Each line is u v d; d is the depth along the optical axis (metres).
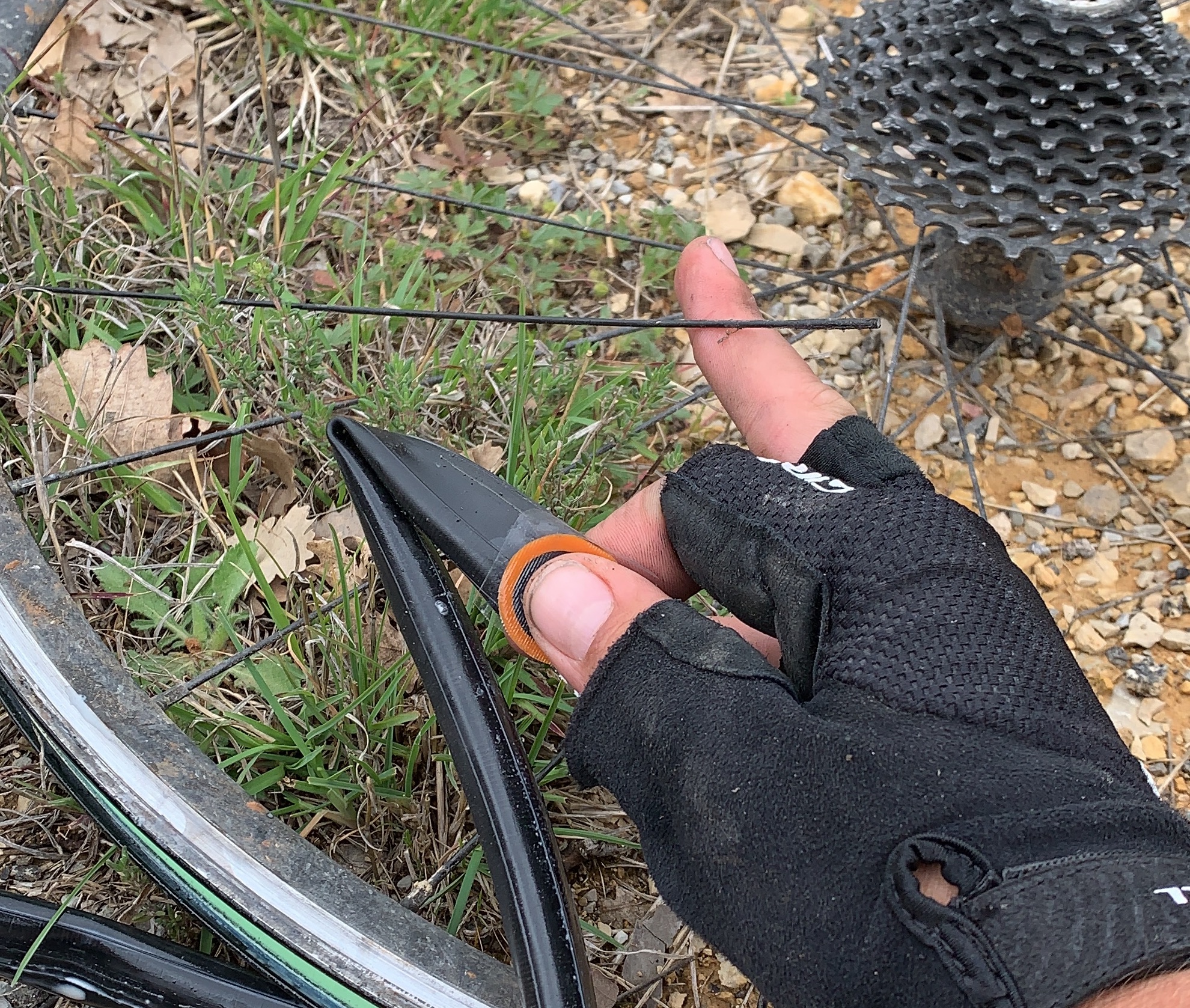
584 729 0.97
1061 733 0.87
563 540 1.05
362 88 2.04
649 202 1.99
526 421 1.62
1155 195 1.44
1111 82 1.30
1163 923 0.70
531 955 0.95
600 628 0.99
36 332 1.64
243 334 1.59
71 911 1.16
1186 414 1.80
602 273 1.89
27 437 1.56
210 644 1.43
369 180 1.90
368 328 1.69
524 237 1.91
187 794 1.11
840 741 0.84
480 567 1.06
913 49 1.42
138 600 1.44
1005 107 1.33
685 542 1.11
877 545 0.97
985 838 0.76
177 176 1.71
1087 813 0.77
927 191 1.36
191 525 1.54
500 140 2.05
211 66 2.03
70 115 1.80
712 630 0.97
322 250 1.84
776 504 1.04
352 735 1.37
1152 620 1.64
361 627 1.35
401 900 1.24
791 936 0.81
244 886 1.07
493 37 2.10
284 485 1.59
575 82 2.14
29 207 1.66
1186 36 2.06
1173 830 0.78
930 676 0.89
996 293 1.72
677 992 1.30
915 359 1.84
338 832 1.34
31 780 1.35
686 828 0.90
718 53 2.21
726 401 1.34
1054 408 1.81
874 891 0.78
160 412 1.57
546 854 0.99
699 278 1.35
